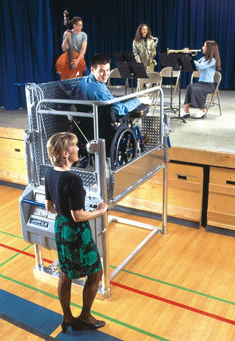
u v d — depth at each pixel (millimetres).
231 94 7293
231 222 3705
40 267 3141
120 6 8047
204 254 3395
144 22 8055
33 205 2744
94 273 2338
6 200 4656
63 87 3156
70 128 3158
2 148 4887
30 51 6648
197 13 7621
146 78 5570
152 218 4133
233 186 3604
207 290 2900
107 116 2961
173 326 2541
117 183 2746
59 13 8062
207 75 5387
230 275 3078
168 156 3848
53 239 2662
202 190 3789
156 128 3459
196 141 4094
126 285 2986
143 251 3457
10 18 6258
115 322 2588
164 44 8109
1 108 6664
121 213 4293
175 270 3164
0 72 6438
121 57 5488
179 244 3574
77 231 2211
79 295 2887
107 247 2697
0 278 3107
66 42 5164
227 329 2506
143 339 2430
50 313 2688
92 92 2932
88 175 2613
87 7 8211
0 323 2598
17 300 2830
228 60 7559
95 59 2873
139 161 3037
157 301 2795
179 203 3930
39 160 2883
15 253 3490
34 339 2451
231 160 3547
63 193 2129
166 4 7727
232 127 4793
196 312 2670
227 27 7449
